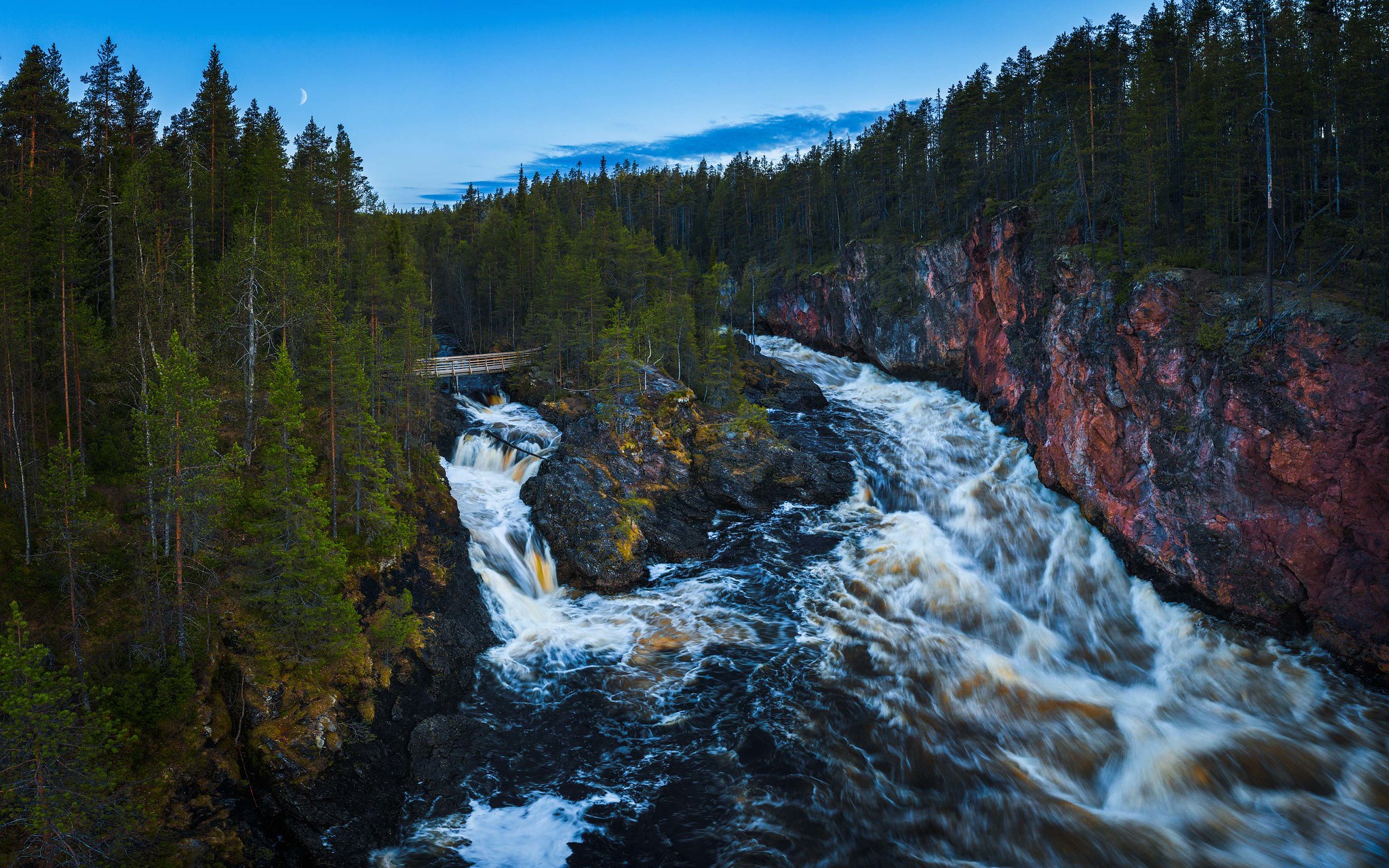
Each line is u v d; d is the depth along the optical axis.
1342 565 30.86
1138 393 39.22
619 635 34.50
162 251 37.59
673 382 57.78
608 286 76.19
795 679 30.92
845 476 50.75
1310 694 29.53
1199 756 25.94
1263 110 35.25
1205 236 43.56
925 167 79.69
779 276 99.44
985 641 34.09
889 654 32.72
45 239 31.84
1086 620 36.28
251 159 53.97
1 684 16.39
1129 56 54.34
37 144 44.03
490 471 48.91
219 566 27.36
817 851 22.11
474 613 34.41
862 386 74.12
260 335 38.06
